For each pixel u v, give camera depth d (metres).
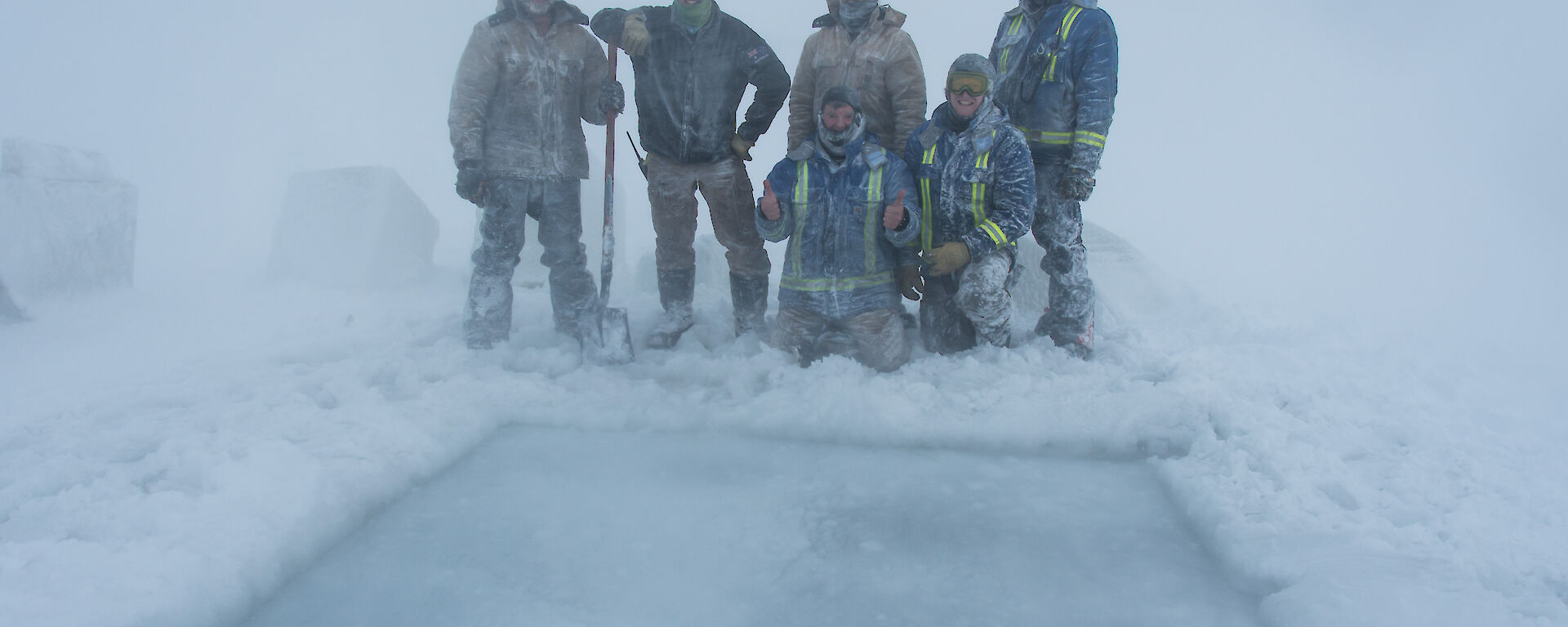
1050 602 2.02
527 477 2.74
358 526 2.41
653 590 2.07
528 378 3.55
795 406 3.20
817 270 3.74
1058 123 3.75
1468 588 1.88
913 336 4.23
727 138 4.00
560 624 1.94
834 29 4.02
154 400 3.26
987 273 3.71
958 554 2.25
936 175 3.75
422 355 3.90
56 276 5.06
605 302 3.96
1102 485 2.68
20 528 2.18
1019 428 3.00
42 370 3.78
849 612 1.98
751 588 2.09
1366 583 1.90
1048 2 3.81
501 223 4.05
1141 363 3.76
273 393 3.31
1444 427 2.85
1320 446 2.69
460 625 1.94
